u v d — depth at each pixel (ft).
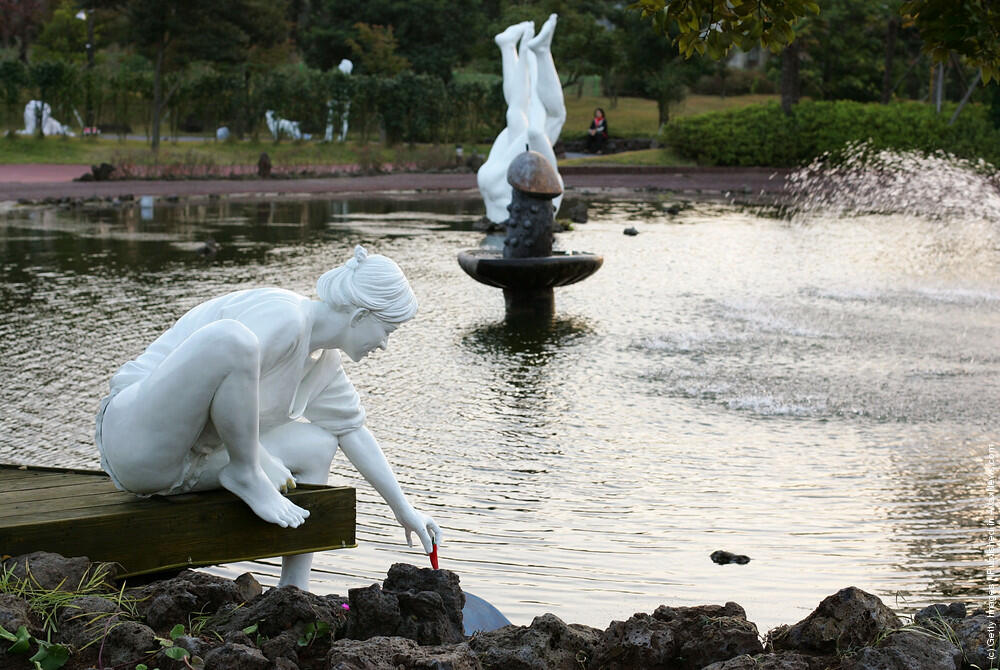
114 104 161.79
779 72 224.33
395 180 122.11
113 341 38.32
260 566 19.61
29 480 15.16
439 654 11.06
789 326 43.16
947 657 10.85
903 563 19.66
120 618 11.89
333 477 24.44
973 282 55.11
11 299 46.19
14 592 11.96
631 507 22.74
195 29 155.84
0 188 101.14
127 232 71.67
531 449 26.89
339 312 14.33
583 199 103.71
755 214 89.97
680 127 141.79
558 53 204.44
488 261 43.60
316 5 245.45
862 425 29.27
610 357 37.52
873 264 61.41
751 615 17.43
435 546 16.05
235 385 12.94
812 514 22.31
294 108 162.61
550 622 12.46
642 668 11.85
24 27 200.75
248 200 99.55
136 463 13.39
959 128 137.28
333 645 11.13
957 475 24.91
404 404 31.12
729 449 27.04
